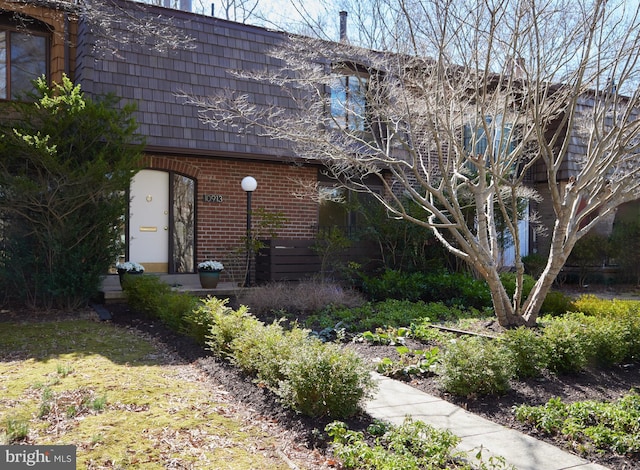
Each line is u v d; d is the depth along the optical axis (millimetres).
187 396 5395
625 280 16469
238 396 5473
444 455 3895
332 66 9898
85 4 9164
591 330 6887
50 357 6836
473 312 10219
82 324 8984
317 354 5008
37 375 5977
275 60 13078
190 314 7695
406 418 4457
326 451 4172
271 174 13422
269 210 13375
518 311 8539
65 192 9141
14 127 8992
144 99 11391
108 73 11109
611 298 13711
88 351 7223
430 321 9477
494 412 5184
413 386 6043
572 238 8258
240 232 13055
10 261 9477
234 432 4539
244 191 13094
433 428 4305
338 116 10602
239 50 12672
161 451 4078
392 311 9969
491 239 9039
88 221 9781
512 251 17328
